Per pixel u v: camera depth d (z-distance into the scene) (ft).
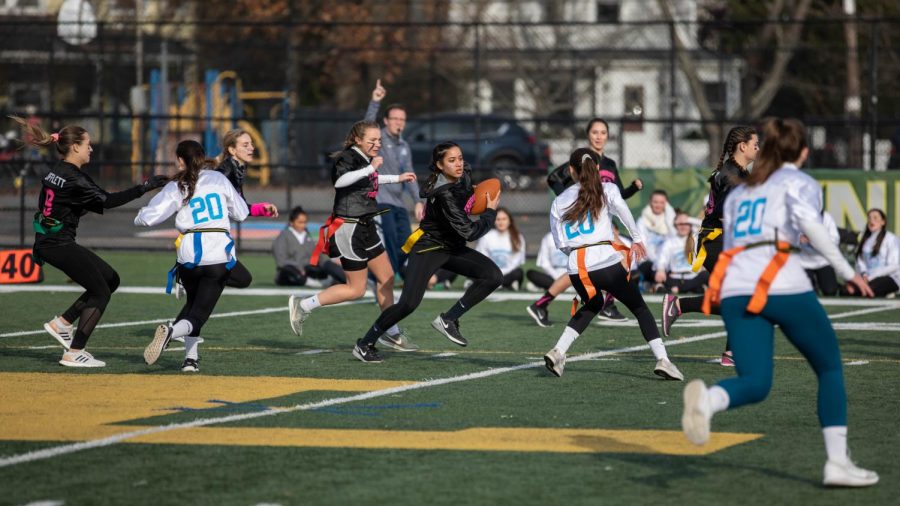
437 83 362.74
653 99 357.82
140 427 68.64
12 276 162.71
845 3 280.72
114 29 328.08
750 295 55.57
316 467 59.16
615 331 116.67
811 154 268.00
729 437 66.28
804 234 55.88
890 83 311.88
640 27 369.09
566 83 353.10
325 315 128.36
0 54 319.68
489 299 147.33
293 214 164.76
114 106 326.85
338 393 80.28
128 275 175.01
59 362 93.50
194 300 89.51
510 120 199.82
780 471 58.65
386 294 98.58
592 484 56.08
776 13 300.20
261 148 306.14
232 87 315.78
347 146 94.58
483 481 56.54
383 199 125.39
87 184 87.97
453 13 374.22
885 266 149.48
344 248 94.38
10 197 243.19
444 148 89.81
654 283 156.25
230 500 53.16
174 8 357.20
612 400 77.71
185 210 87.25
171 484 55.93
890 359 97.25
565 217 83.92
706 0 321.11
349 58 362.12
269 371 90.07
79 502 52.85
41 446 63.82
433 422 70.38
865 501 53.16
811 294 55.52
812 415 72.64
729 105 335.26
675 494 54.29
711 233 90.53
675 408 74.90
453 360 96.22
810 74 324.80
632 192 95.20
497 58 354.95
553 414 72.90
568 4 375.25
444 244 92.27
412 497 53.62
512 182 263.29
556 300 146.92
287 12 353.72
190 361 89.66
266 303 140.77
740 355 55.42
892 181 179.83
